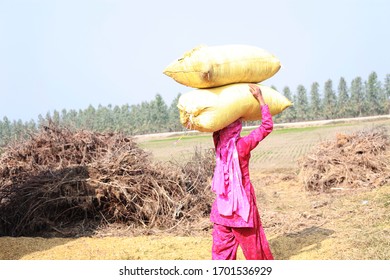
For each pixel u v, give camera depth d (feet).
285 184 48.52
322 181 43.09
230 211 19.34
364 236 25.34
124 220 31.81
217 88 20.08
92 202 31.27
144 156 35.65
